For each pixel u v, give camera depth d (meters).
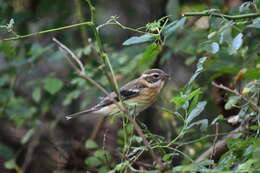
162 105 14.52
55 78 13.67
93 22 7.89
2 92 14.32
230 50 8.25
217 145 10.48
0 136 16.31
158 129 15.55
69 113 16.47
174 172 6.66
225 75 11.65
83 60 14.46
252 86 8.59
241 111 8.64
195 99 7.66
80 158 14.23
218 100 11.66
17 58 14.50
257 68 8.50
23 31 14.77
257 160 7.08
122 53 14.16
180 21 8.09
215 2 11.46
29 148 15.34
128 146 7.53
